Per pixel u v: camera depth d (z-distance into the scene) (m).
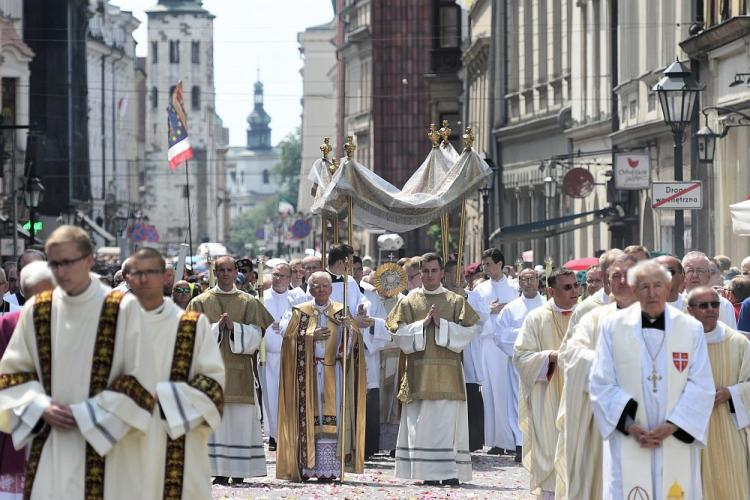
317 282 32.50
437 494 29.83
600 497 22.30
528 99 98.38
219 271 32.28
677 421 19.94
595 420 21.58
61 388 17.81
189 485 18.25
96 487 17.75
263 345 35.22
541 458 26.80
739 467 21.78
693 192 43.00
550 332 26.97
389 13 150.25
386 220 38.44
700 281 27.20
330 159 40.50
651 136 68.75
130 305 17.91
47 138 152.38
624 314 20.39
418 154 150.62
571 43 88.12
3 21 119.62
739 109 56.59
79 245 17.72
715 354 21.89
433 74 136.50
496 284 40.09
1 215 105.12
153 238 177.12
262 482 32.25
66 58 153.50
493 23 105.31
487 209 81.31
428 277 32.16
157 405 18.02
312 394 32.34
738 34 55.47
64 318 17.89
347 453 32.53
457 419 32.03
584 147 84.38
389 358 38.00
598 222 73.31
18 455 20.97
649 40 70.25
